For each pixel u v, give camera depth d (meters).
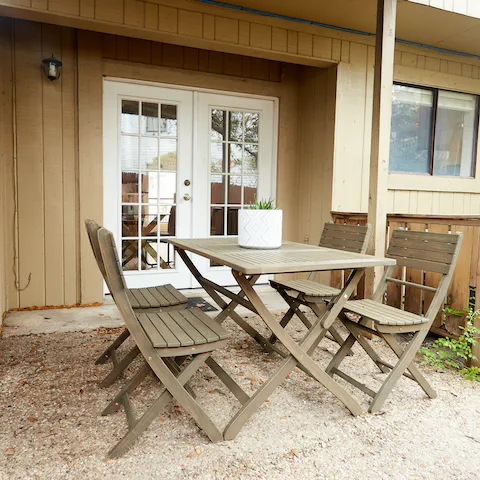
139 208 4.14
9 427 1.84
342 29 4.00
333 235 3.01
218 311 3.68
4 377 2.34
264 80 4.50
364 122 4.25
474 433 1.90
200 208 4.39
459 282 2.81
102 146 3.79
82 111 3.70
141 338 1.63
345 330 3.33
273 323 1.86
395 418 2.01
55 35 3.60
